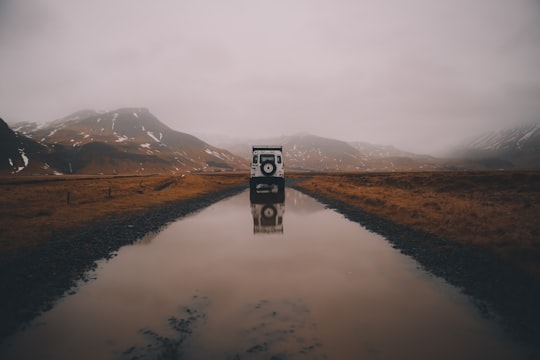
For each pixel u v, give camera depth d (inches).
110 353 162.2
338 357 156.3
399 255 337.7
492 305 215.2
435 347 165.3
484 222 471.5
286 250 361.4
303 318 198.2
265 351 162.4
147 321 196.5
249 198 985.5
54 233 438.9
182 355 159.8
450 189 1175.0
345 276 274.7
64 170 7755.9
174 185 1578.5
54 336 179.6
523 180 1141.7
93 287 252.7
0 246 365.4
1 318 201.0
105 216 600.7
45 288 249.6
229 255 342.0
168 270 293.1
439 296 231.6
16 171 6830.7
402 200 788.0
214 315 203.3
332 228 488.1
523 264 283.7
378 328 185.6
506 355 158.2
